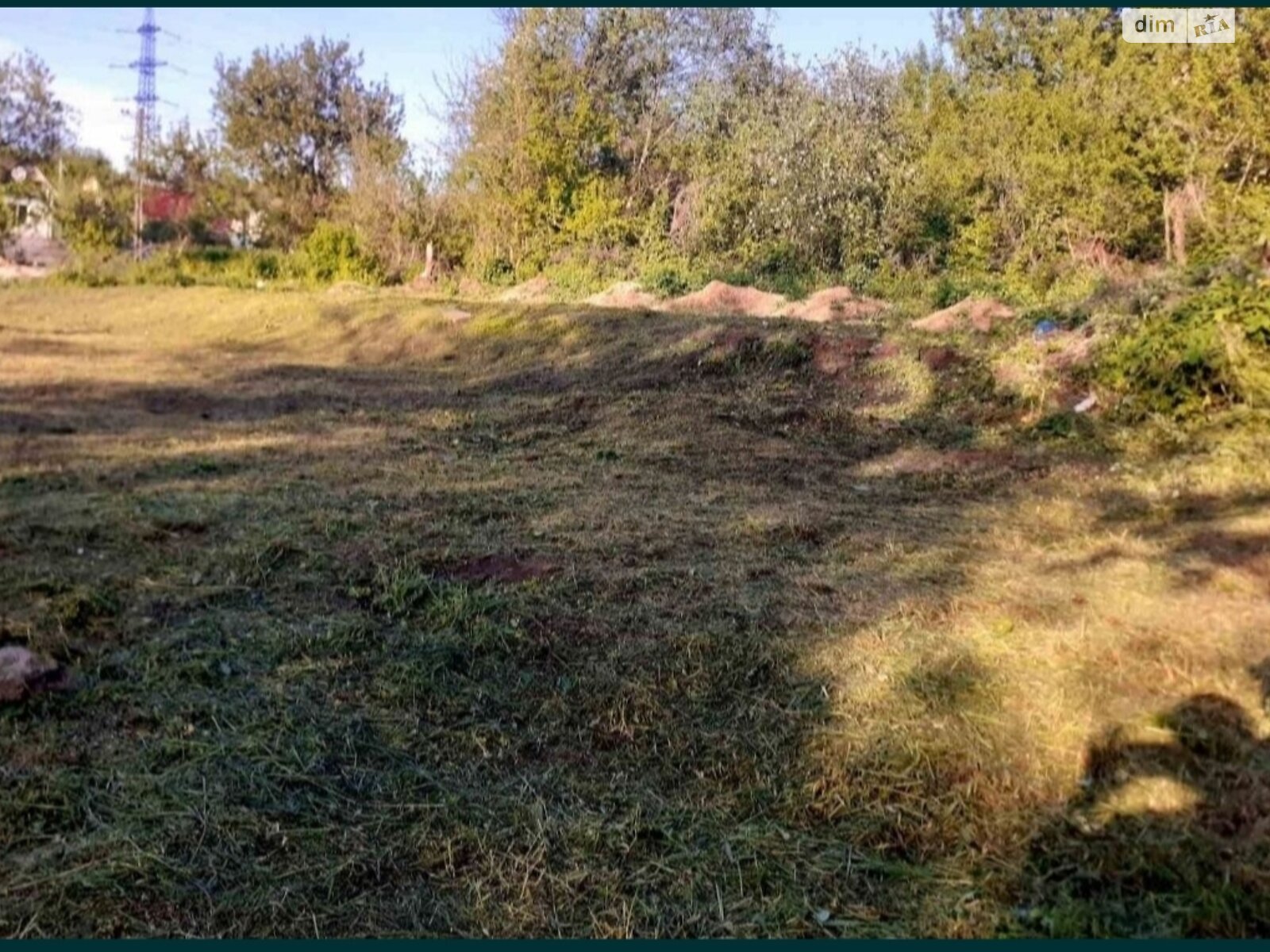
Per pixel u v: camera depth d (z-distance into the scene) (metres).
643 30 16.17
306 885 1.76
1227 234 7.08
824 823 1.96
